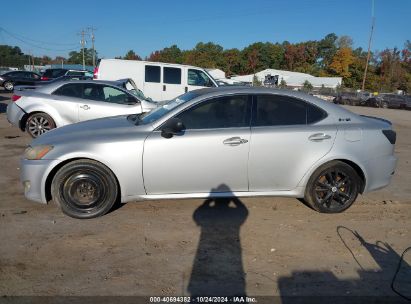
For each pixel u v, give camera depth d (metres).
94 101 8.79
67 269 3.48
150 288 3.25
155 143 4.41
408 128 16.20
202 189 4.61
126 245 3.95
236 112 4.65
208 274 3.50
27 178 4.41
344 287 3.40
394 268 3.76
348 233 4.47
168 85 13.96
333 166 4.82
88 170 4.37
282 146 4.63
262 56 111.44
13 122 8.83
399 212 5.20
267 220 4.72
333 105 5.00
